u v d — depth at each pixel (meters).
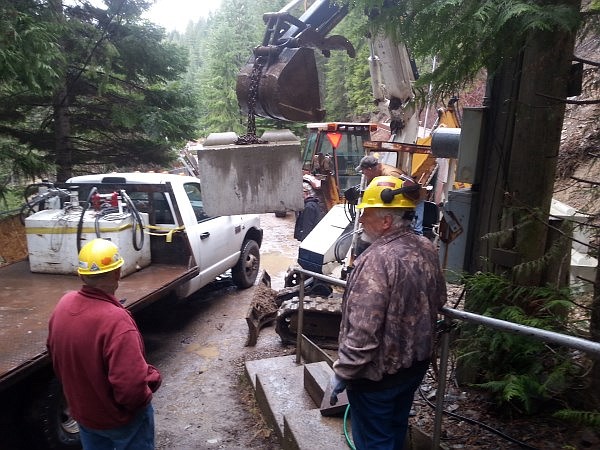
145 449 2.47
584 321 2.77
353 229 5.35
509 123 3.15
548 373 2.78
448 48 2.57
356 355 1.87
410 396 2.14
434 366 2.73
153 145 10.65
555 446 2.55
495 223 3.32
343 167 10.51
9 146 8.16
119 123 9.32
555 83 2.85
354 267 2.02
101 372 2.23
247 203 2.72
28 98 8.78
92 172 10.77
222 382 4.54
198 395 4.31
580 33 2.43
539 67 2.85
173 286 4.82
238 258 7.04
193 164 14.29
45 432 3.08
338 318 5.07
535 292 2.83
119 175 5.92
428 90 2.87
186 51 10.68
